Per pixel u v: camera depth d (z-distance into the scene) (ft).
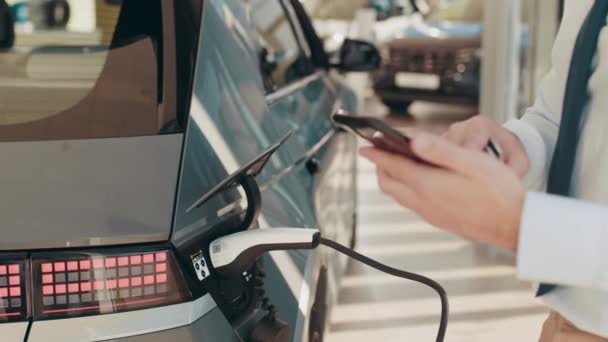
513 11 15.70
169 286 4.80
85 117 5.16
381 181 2.83
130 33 5.55
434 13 34.88
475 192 2.65
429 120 35.35
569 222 2.59
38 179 4.86
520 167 3.63
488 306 13.74
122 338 4.69
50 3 5.61
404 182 2.77
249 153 5.79
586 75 3.22
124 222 4.78
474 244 17.02
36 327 4.64
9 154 4.97
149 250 4.77
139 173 4.95
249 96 6.37
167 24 5.59
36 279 4.66
